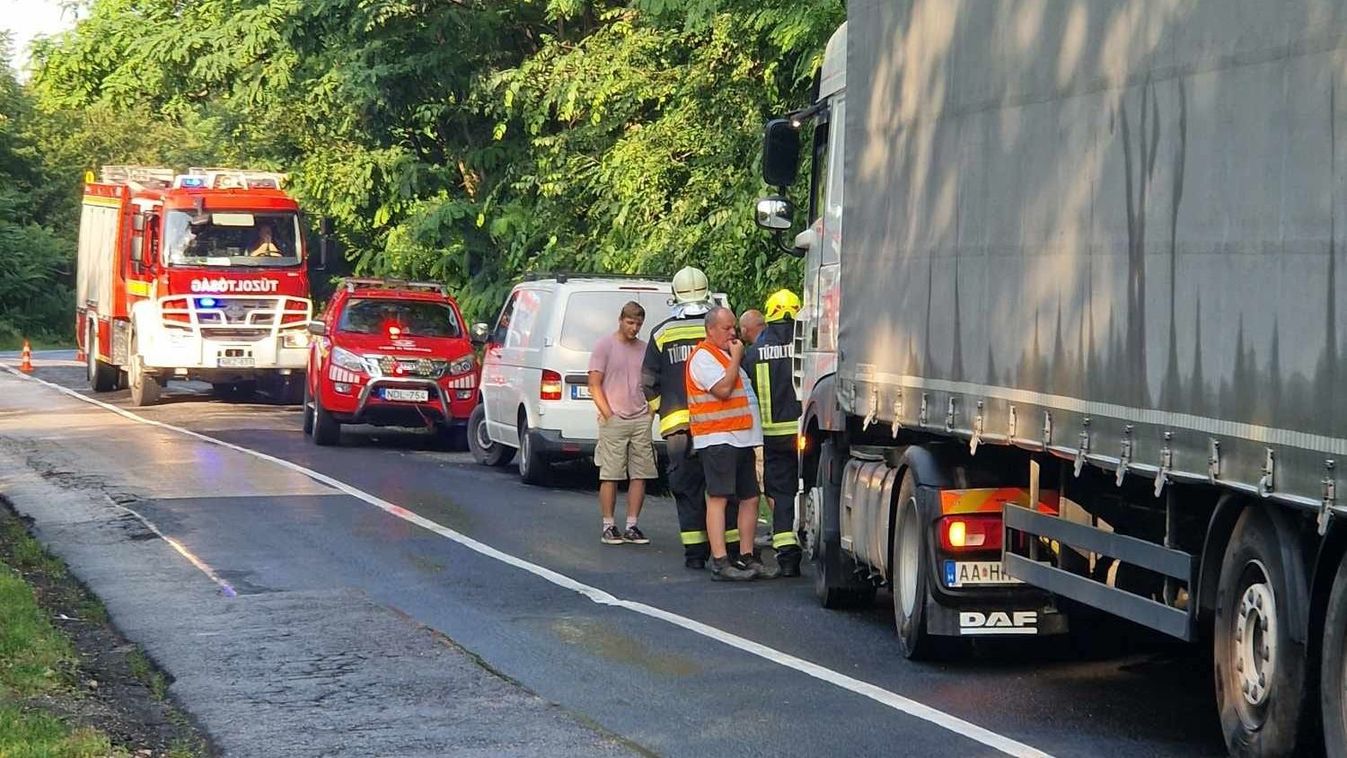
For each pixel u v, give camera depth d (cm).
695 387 1310
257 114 3591
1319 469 593
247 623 1108
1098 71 776
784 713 857
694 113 2455
